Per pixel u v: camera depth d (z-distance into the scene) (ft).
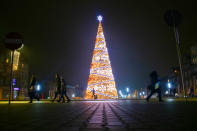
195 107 26.58
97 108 27.81
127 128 10.39
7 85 133.59
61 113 19.88
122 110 23.47
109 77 110.73
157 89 49.83
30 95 54.34
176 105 31.94
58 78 56.90
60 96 56.70
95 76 110.11
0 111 22.84
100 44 115.34
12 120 14.24
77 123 12.53
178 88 162.81
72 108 28.09
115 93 109.81
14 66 86.12
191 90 112.37
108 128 10.44
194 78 146.72
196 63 144.66
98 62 112.16
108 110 23.71
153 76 50.55
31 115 17.89
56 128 10.57
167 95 141.69
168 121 12.91
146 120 13.62
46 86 183.52
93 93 105.60
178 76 164.55
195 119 13.80
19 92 146.61
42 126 11.32
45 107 30.99
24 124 12.15
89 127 10.85
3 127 10.99
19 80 147.43
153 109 24.06
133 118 14.99
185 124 11.51
